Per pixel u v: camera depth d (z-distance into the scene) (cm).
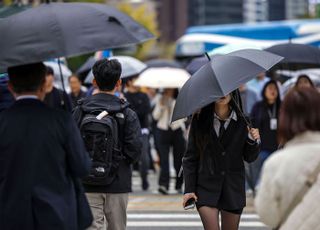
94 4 1099
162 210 2497
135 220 2312
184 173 1334
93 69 1381
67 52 998
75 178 1057
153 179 3428
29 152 1016
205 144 1308
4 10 1125
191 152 1333
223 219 1359
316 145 899
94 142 1321
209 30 6594
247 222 2238
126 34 1049
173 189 3020
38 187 1005
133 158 1373
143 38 1071
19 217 1001
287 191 895
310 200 880
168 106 2756
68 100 1320
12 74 1048
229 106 1322
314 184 886
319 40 5834
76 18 1037
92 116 1341
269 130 2439
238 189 1327
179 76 2820
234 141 1316
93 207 1362
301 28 5953
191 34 6525
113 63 1373
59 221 998
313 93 916
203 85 1245
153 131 2808
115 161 1348
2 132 1030
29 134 1021
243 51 1321
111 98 1373
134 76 2788
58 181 1016
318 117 907
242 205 1330
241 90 2780
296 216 884
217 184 1317
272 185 902
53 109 1048
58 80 3031
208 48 6200
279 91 2434
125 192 1374
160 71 2867
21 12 1062
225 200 1322
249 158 1335
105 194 1362
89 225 1070
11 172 1016
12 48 1002
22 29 1017
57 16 1034
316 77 3581
